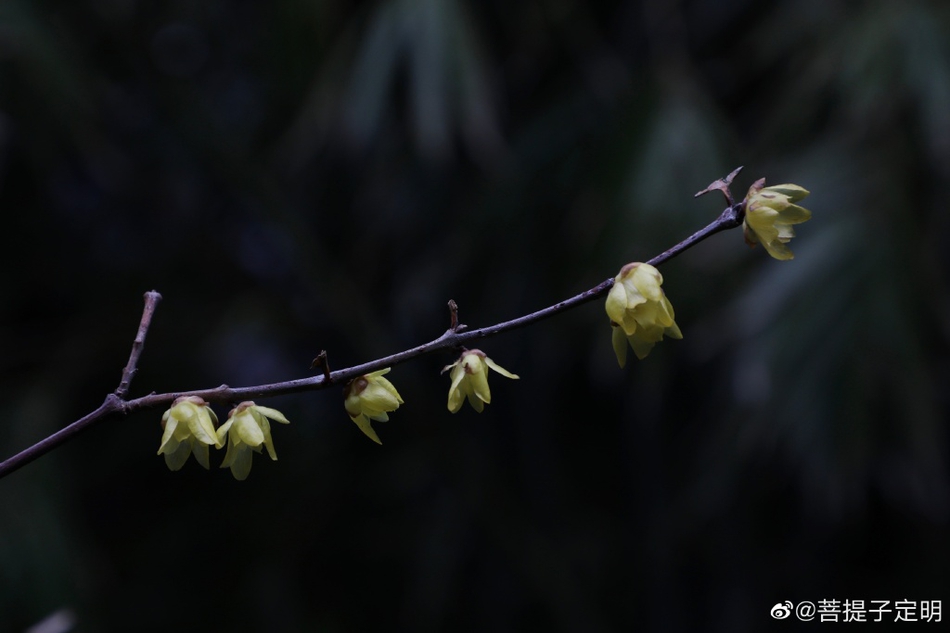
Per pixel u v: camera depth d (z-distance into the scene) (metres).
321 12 1.70
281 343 2.15
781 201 0.91
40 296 2.16
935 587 1.82
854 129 1.54
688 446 1.90
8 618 1.55
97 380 2.09
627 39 1.87
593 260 1.64
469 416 2.09
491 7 1.85
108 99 1.96
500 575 2.08
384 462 2.13
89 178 2.10
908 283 1.44
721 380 1.72
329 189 2.19
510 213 1.83
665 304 0.91
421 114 1.54
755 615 1.91
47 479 1.72
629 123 1.70
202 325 2.10
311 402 2.19
